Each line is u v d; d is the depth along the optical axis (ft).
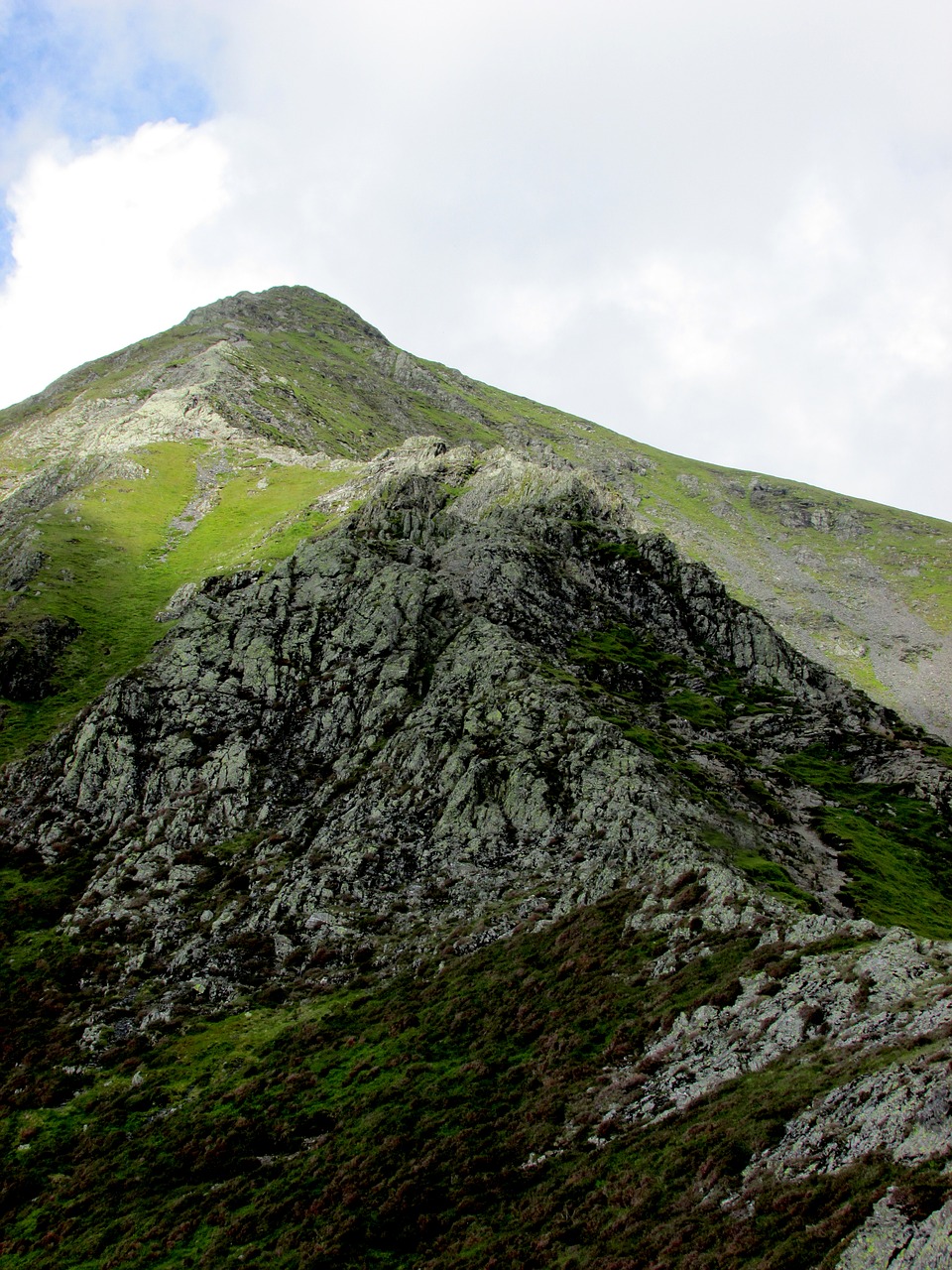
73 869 233.55
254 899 209.46
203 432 645.51
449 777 231.30
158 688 286.66
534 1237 88.94
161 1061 162.71
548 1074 125.39
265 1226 107.65
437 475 509.76
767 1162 82.17
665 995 132.98
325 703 276.21
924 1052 85.97
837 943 125.49
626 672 320.91
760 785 263.08
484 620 304.91
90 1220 121.19
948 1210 61.93
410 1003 162.91
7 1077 163.53
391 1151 115.75
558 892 186.80
